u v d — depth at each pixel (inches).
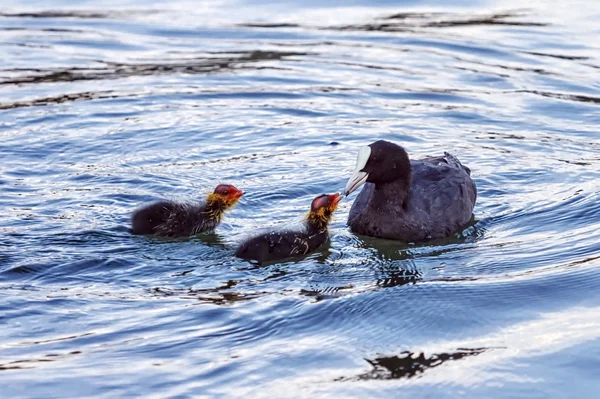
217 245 525.0
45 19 1099.9
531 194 605.9
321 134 723.4
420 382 358.3
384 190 550.0
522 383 357.1
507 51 946.1
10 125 731.4
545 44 965.2
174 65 917.8
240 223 560.7
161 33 1039.0
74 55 953.5
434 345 391.5
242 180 627.5
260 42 998.4
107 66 915.4
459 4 1146.7
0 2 1187.3
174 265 489.1
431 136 723.4
